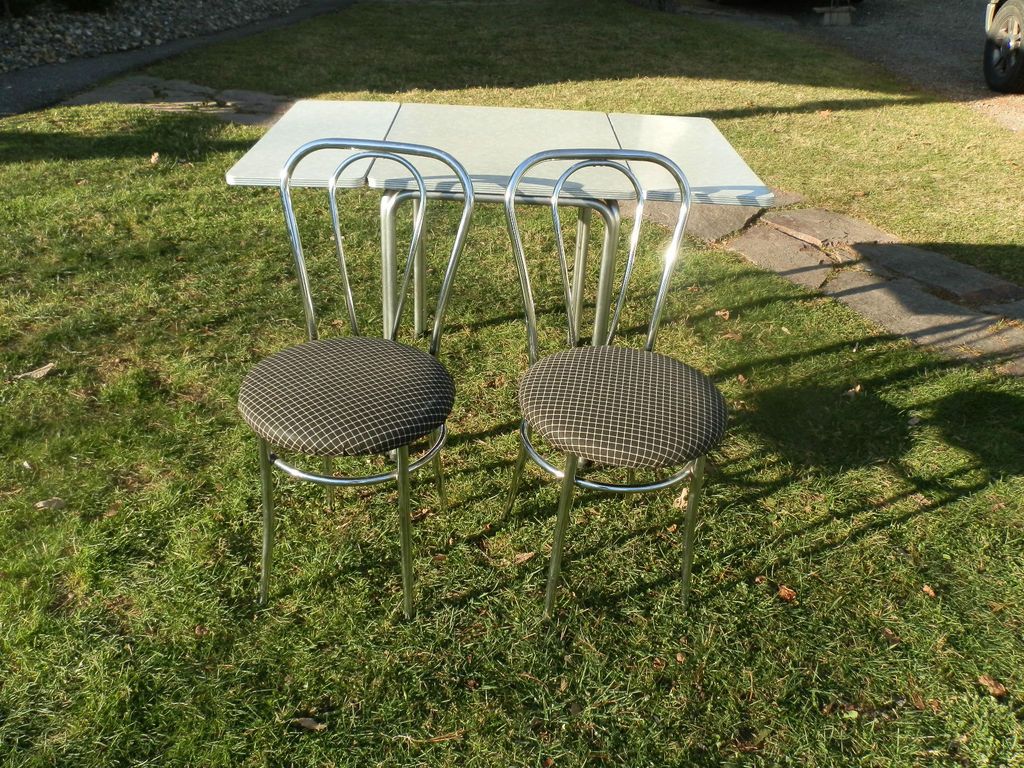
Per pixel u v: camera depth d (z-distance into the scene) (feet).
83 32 24.07
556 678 5.63
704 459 5.63
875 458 7.86
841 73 24.22
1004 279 11.46
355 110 8.60
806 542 6.85
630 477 7.32
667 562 6.63
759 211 13.66
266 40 25.66
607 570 6.52
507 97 20.03
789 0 37.73
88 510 6.77
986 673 5.78
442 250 11.78
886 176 15.33
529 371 5.90
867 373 9.21
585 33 28.94
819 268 11.74
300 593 6.16
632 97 20.43
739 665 5.78
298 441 4.93
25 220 11.80
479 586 6.32
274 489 7.16
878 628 6.10
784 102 20.42
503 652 5.80
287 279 10.77
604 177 6.75
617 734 5.29
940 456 7.87
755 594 6.35
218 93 19.30
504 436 8.05
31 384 8.26
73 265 10.69
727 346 9.73
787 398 8.73
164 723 5.17
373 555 6.56
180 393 8.36
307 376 5.48
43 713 5.16
